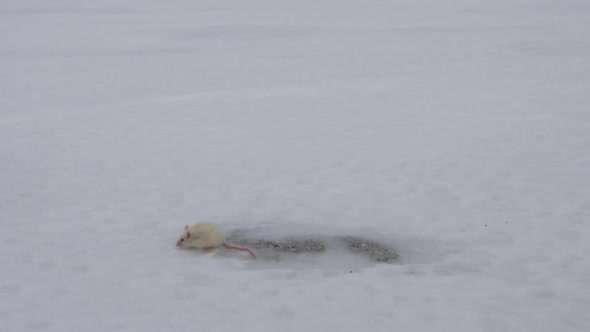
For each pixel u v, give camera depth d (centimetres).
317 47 2920
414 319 589
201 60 2625
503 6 4681
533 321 581
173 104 1717
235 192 959
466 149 1168
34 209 911
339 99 1709
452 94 1714
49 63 2633
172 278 677
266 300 626
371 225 813
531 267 691
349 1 5778
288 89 1903
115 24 4278
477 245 750
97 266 711
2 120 1581
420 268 695
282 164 1105
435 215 844
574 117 1388
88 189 998
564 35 2928
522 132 1278
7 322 592
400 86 1878
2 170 1121
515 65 2180
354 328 575
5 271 701
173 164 1126
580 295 627
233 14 4862
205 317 597
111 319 595
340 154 1162
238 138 1315
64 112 1675
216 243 741
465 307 609
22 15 5019
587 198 894
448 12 4491
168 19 4566
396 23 3919
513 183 965
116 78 2255
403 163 1088
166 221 845
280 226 815
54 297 641
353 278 671
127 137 1354
